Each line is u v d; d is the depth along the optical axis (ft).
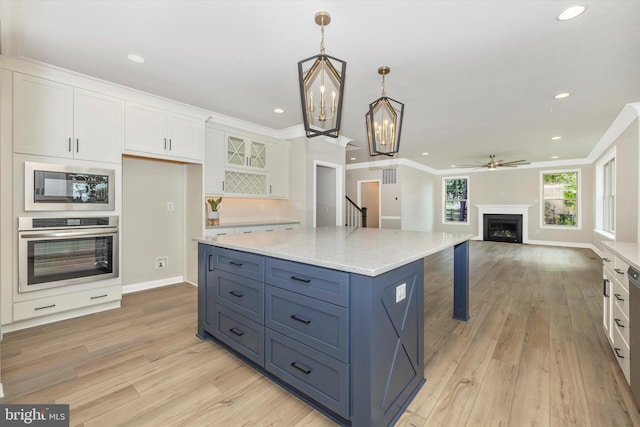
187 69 9.53
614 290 7.38
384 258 5.49
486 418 5.37
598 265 18.88
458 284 10.05
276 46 8.20
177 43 8.06
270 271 6.32
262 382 6.46
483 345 8.18
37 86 8.97
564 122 15.33
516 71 9.64
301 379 5.76
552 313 10.56
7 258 8.56
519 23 7.11
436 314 10.55
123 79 10.17
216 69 9.54
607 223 21.61
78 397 5.89
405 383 5.74
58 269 9.35
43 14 6.80
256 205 17.28
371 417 4.77
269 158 16.58
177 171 14.15
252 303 6.77
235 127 15.06
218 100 12.16
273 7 6.57
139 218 12.99
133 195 12.80
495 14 6.78
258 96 11.76
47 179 9.04
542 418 5.34
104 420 5.28
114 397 5.90
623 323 6.56
